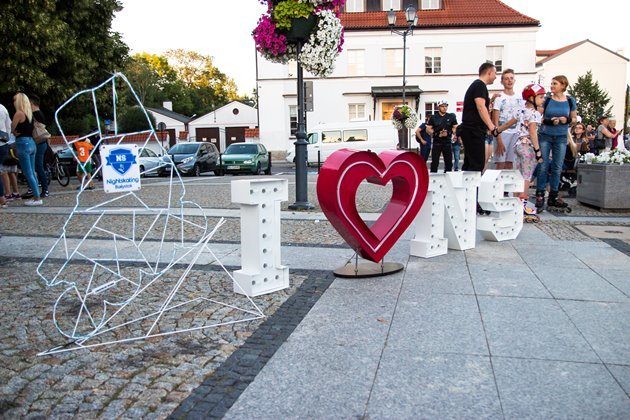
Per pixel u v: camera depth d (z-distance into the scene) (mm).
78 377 3051
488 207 6469
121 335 3689
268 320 3941
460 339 3527
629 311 4020
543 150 8945
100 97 20969
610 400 2732
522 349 3361
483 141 6930
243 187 4402
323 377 3018
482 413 2625
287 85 37281
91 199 11992
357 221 4809
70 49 18609
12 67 16625
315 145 27109
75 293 4668
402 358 3254
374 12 37938
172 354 3354
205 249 6332
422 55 37062
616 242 6523
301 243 6645
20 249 6426
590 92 49656
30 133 10664
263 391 2861
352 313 4047
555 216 8711
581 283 4746
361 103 37688
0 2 16438
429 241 5742
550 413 2617
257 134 38625
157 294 4609
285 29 9336
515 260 5617
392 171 4953
